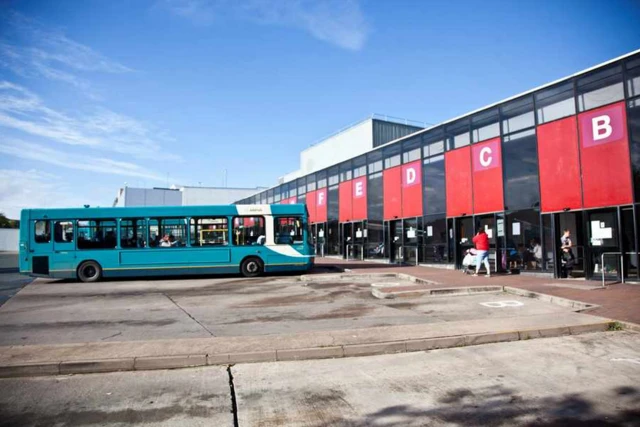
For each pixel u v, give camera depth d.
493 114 18.36
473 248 18.59
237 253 18.83
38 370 6.36
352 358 7.02
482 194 18.77
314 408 5.02
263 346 7.22
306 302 12.45
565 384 5.64
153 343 7.50
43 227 18.16
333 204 31.62
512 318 9.11
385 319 9.82
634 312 9.36
